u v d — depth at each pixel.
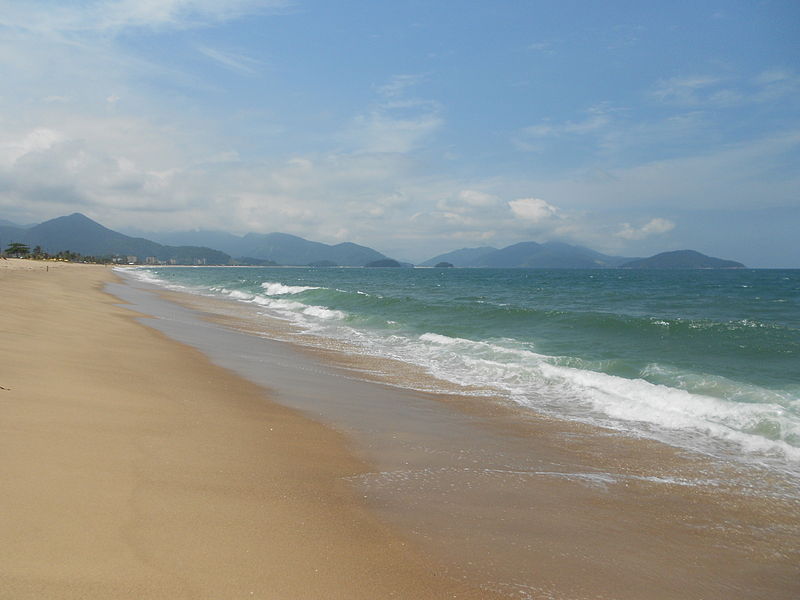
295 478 5.51
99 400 7.45
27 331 12.92
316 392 10.09
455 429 8.11
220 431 6.86
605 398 9.95
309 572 3.69
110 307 25.34
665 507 5.46
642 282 82.62
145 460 5.43
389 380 11.76
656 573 4.16
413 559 4.05
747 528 5.05
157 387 8.91
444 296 42.09
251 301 36.91
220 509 4.51
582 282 83.19
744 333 17.56
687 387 10.91
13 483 4.45
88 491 4.50
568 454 7.08
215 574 3.50
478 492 5.61
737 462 6.86
